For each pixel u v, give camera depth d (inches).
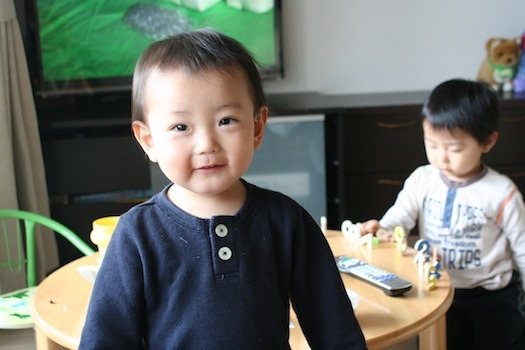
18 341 78.7
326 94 128.3
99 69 116.3
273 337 30.5
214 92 29.0
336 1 125.3
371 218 116.0
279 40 121.0
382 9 126.1
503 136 114.0
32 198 101.3
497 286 67.4
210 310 29.6
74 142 108.6
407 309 46.1
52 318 45.8
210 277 29.9
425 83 129.7
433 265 50.7
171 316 29.9
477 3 127.1
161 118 29.6
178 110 29.0
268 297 30.6
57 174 109.1
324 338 33.1
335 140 111.7
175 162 29.6
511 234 66.9
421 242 57.6
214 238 30.3
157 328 30.1
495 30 128.3
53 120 106.0
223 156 29.5
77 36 114.5
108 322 30.0
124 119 106.7
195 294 29.9
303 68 127.6
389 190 115.4
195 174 29.8
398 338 42.8
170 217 30.9
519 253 67.0
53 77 115.3
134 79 31.5
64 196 114.5
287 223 32.1
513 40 121.0
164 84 29.3
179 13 116.9
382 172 114.8
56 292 50.7
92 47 115.3
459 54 128.9
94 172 110.0
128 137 109.7
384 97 122.0
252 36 120.1
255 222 31.5
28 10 112.3
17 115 99.4
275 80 126.4
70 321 45.3
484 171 68.3
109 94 117.5
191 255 30.2
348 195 115.1
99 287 30.6
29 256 73.3
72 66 115.5
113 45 115.8
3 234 94.3
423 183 71.0
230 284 30.0
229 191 31.9
